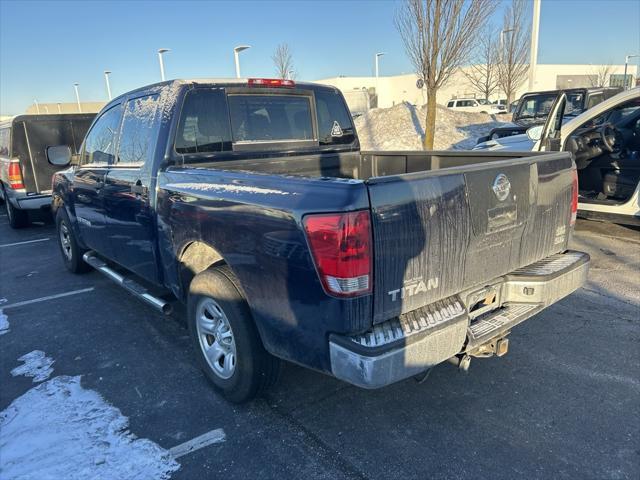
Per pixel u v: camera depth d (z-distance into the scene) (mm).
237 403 3209
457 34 11438
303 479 2562
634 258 5922
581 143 6941
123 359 3934
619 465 2582
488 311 3002
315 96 4562
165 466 2678
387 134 17938
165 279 3797
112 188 4328
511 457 2668
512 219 2879
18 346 4254
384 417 3055
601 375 3447
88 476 2609
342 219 2209
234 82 3996
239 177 2900
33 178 9289
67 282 6027
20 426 3070
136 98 4270
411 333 2371
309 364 2572
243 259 2789
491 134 12938
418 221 2398
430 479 2533
